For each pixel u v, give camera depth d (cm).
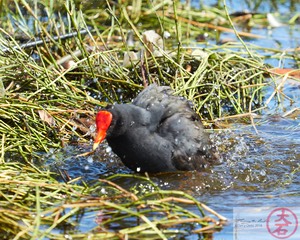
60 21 1398
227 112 1302
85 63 1305
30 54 1259
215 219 875
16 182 898
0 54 1249
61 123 1170
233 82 1298
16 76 1220
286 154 1108
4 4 1555
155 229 802
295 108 1268
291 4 1897
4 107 1127
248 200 940
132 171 1052
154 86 1088
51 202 896
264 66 1343
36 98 1198
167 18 1691
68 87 1238
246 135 1186
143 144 1002
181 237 824
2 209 846
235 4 1877
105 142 1135
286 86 1411
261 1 1902
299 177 1025
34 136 1123
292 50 1524
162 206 855
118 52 1434
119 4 1631
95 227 828
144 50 1323
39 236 813
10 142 1096
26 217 848
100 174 1038
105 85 1293
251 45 1458
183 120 1038
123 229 825
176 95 1113
